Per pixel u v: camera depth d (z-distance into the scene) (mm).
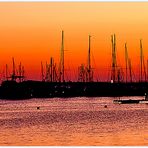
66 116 121625
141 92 182125
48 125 99250
